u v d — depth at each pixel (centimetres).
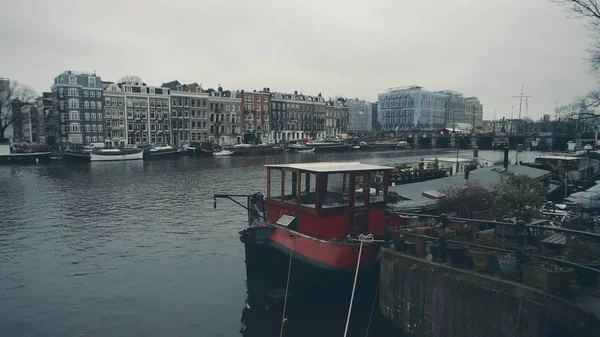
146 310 1202
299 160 6862
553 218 1305
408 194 1666
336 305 1123
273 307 1172
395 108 15300
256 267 1400
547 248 829
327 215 1165
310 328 1065
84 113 7781
